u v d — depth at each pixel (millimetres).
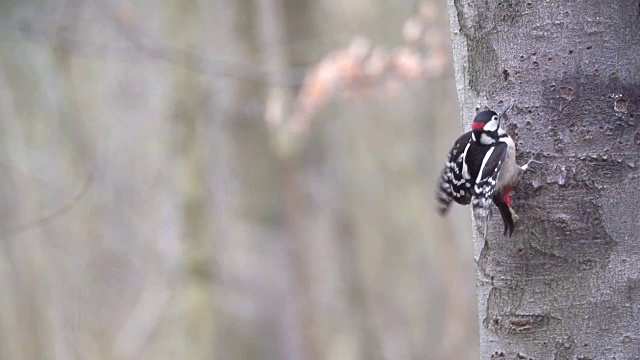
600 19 4520
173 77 15250
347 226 17406
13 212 14977
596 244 4504
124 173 15633
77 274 15344
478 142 4844
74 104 15367
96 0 13680
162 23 15039
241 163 15789
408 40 11492
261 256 16281
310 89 12047
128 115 15641
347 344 17438
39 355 15188
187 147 15492
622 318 4473
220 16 15258
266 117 13820
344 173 17312
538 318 4578
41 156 15148
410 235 17391
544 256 4566
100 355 15422
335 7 16109
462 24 4867
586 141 4523
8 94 15047
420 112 16562
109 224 15531
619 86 4512
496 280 4723
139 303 15758
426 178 16922
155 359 15664
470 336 16703
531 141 4621
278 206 16234
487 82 4773
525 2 4609
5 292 15039
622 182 4500
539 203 4578
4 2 13445
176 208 15625
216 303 15719
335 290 17391
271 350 16359
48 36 12867
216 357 15688
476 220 4855
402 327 17297
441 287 17031
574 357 4520
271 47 15320
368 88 11648
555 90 4574
